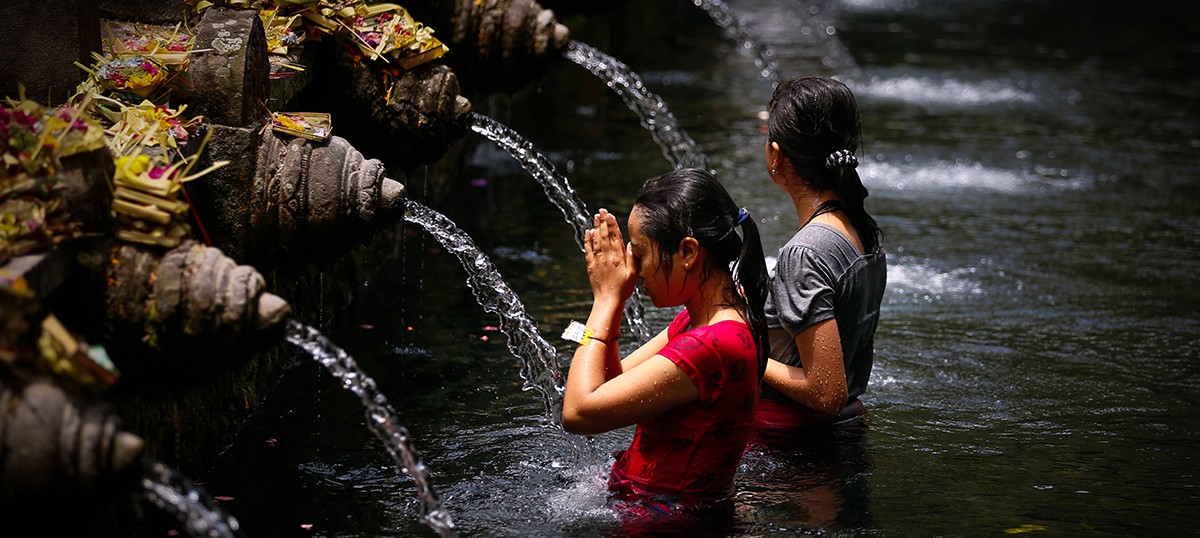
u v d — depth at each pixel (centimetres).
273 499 730
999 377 993
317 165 747
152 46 794
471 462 788
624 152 1936
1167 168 1992
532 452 806
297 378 951
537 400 912
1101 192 1812
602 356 678
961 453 821
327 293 1061
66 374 487
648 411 665
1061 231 1573
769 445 808
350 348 1020
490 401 909
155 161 635
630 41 3028
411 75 977
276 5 901
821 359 762
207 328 568
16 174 554
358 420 869
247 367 868
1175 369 1027
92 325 570
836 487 752
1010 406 923
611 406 657
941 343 1084
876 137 2184
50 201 551
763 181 1784
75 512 505
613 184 1723
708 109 2317
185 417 740
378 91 970
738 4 4016
